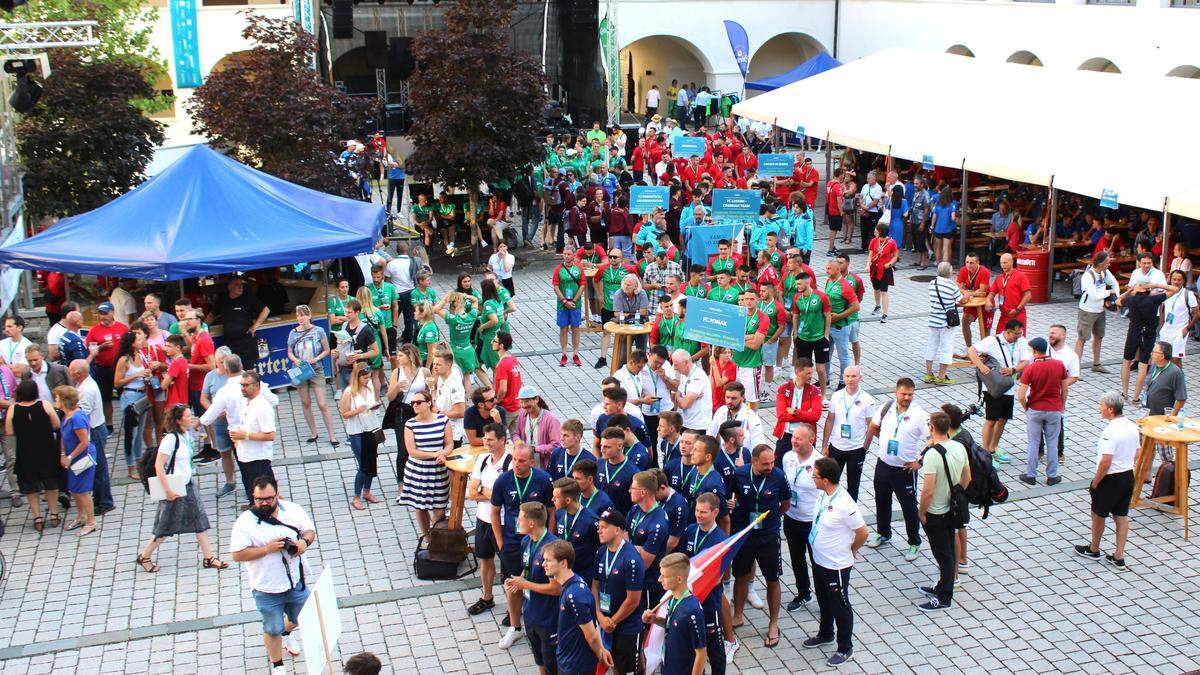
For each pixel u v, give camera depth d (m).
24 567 12.02
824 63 35.72
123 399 14.15
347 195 21.88
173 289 17.72
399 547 12.37
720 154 32.03
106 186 20.75
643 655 8.97
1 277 16.52
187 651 10.40
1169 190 18.48
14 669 10.13
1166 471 12.89
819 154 38.66
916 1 38.56
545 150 25.47
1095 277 17.16
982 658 10.10
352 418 13.02
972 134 24.09
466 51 23.59
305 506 13.38
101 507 13.34
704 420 12.88
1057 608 10.91
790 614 10.90
